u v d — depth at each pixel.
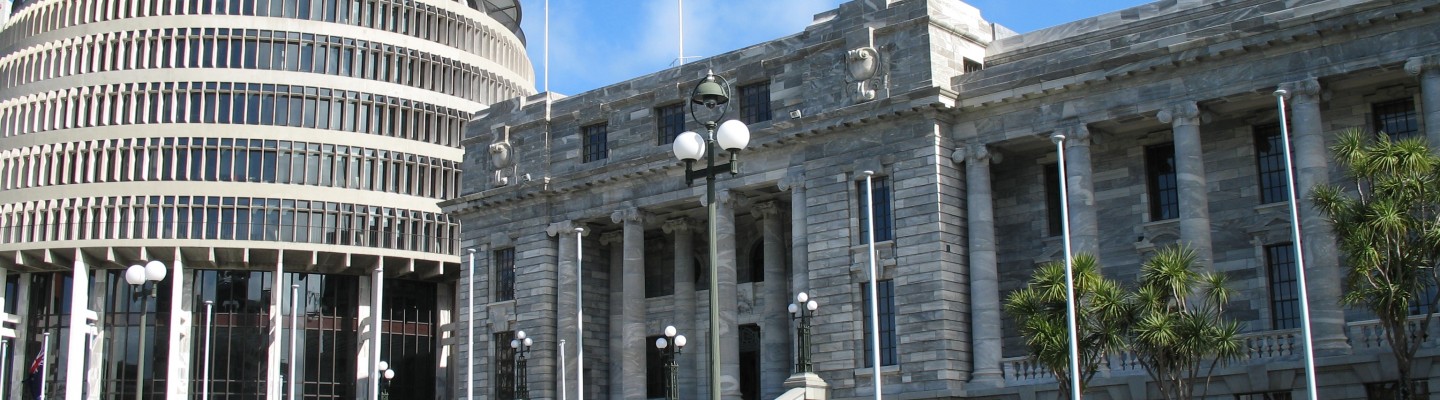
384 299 104.19
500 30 112.31
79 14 102.12
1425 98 51.44
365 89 102.44
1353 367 51.28
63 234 97.44
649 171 72.00
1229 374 54.28
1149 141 61.19
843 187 65.00
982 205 61.94
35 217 98.44
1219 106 57.28
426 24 106.44
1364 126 55.50
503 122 81.69
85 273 97.44
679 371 74.06
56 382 99.12
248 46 100.88
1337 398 51.69
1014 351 62.56
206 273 99.94
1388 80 54.12
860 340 63.22
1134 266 60.56
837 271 64.44
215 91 99.50
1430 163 43.91
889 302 62.94
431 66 105.69
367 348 102.19
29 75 102.69
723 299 69.50
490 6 117.38
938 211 61.38
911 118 63.00
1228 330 46.97
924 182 62.03
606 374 77.00
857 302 63.75
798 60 68.19
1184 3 59.84
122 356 98.50
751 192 70.31
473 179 82.75
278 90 100.31
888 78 64.19
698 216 74.81
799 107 67.69
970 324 61.84
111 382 97.88
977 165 62.41
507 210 80.00
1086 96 59.81
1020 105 61.56
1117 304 47.97
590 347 76.38
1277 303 57.06
